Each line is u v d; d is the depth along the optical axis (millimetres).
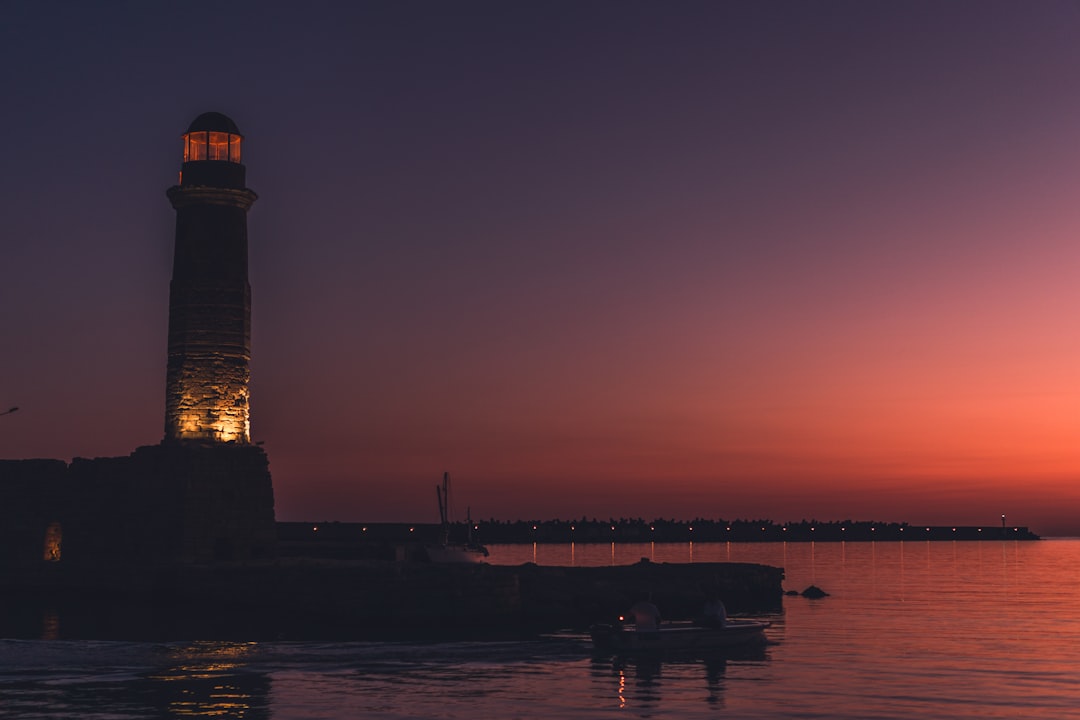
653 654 41219
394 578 51719
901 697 33094
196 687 33688
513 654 40688
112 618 52094
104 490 63531
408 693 33000
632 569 77562
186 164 63188
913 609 67438
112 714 29703
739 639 44000
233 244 63094
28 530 66000
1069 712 30984
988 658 41812
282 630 48438
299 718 29359
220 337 62125
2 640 43188
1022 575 119625
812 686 34875
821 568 142875
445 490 88562
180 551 58656
